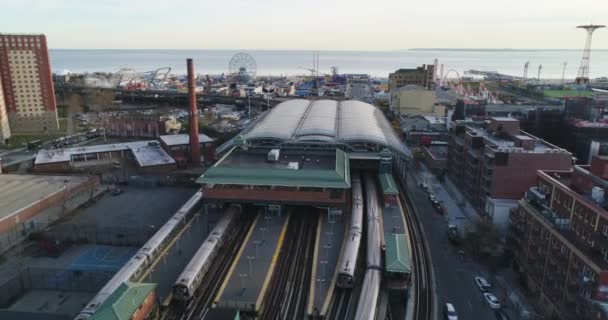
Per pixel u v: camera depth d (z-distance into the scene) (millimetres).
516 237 94000
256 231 101938
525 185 109375
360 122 155250
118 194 137500
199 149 169750
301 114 176000
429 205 127125
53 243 103188
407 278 82062
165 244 96812
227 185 110812
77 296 84438
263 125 152750
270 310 76375
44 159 159250
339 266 84562
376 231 97438
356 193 119625
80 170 156625
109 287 76562
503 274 91312
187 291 76812
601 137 158875
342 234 100750
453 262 95250
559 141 172875
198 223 107562
